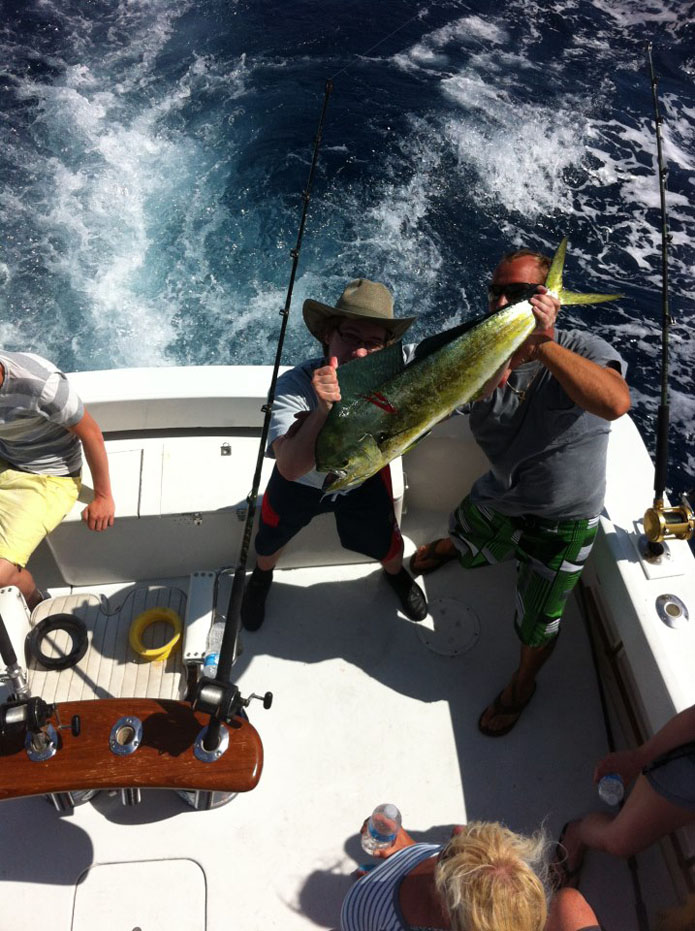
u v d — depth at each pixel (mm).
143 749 1895
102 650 2340
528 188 7359
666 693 1996
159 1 9602
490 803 2289
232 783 1859
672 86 9023
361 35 9266
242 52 8914
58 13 9375
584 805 2287
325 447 1544
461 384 1575
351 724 2449
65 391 2223
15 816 2195
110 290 6258
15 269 6367
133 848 2150
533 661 2318
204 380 2674
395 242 6746
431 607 2766
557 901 1648
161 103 8203
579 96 8688
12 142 7645
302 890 2092
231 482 2590
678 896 2014
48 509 2395
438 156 7656
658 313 6078
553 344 1772
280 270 6535
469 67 8938
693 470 4902
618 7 10320
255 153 7590
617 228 6988
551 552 2186
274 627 2682
